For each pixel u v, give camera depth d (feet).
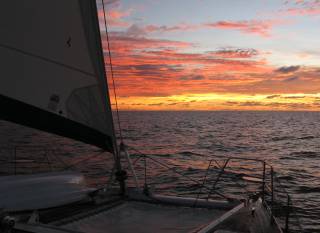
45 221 15.64
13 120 16.08
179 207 19.04
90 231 15.21
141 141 195.11
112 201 19.31
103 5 18.48
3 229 11.97
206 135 263.90
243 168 105.70
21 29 15.96
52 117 16.90
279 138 249.75
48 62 16.70
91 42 17.70
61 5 16.79
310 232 45.06
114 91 19.10
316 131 351.67
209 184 71.82
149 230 15.56
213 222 13.98
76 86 17.44
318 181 87.66
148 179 74.79
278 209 52.54
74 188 16.58
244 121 642.22
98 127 18.20
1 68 15.61
